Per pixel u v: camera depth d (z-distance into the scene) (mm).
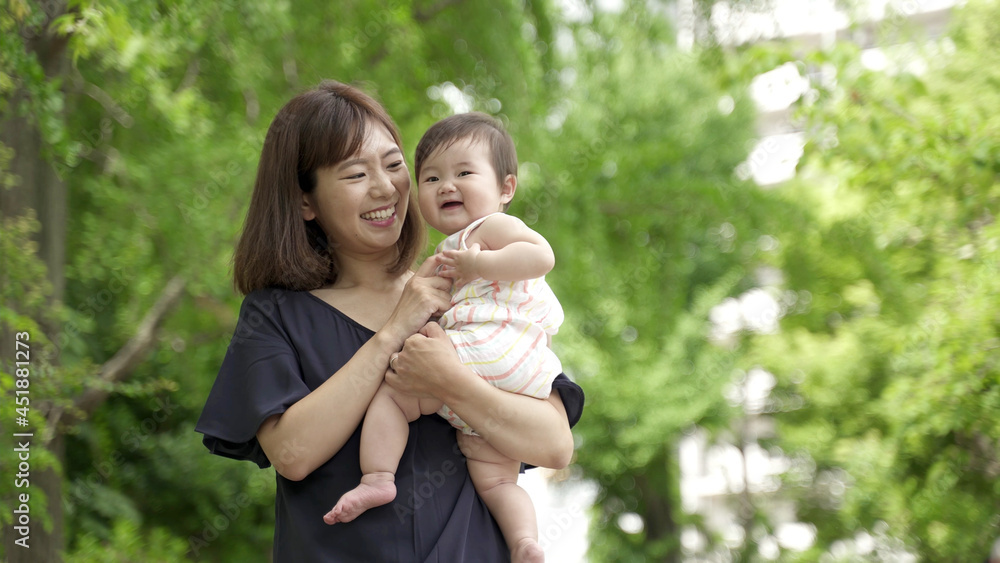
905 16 8492
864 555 12117
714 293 13469
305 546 1820
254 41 7305
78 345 6875
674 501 15562
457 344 1923
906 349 7629
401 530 1807
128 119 7020
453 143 2182
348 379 1823
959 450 7824
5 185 5219
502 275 1994
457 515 1854
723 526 17672
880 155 6477
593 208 11555
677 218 13195
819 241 12547
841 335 13070
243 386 1887
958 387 6785
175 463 9273
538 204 9766
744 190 12648
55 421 5805
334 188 1968
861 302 12156
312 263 2002
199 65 7566
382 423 1841
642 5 10969
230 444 1911
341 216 1972
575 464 13188
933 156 6312
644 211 12992
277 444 1803
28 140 5430
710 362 13086
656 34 11406
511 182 2275
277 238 1994
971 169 6449
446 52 9633
